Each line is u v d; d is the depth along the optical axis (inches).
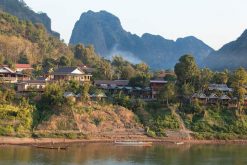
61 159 6387.8
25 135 7760.8
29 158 6348.4
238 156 7327.8
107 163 6304.1
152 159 6747.1
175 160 6756.9
